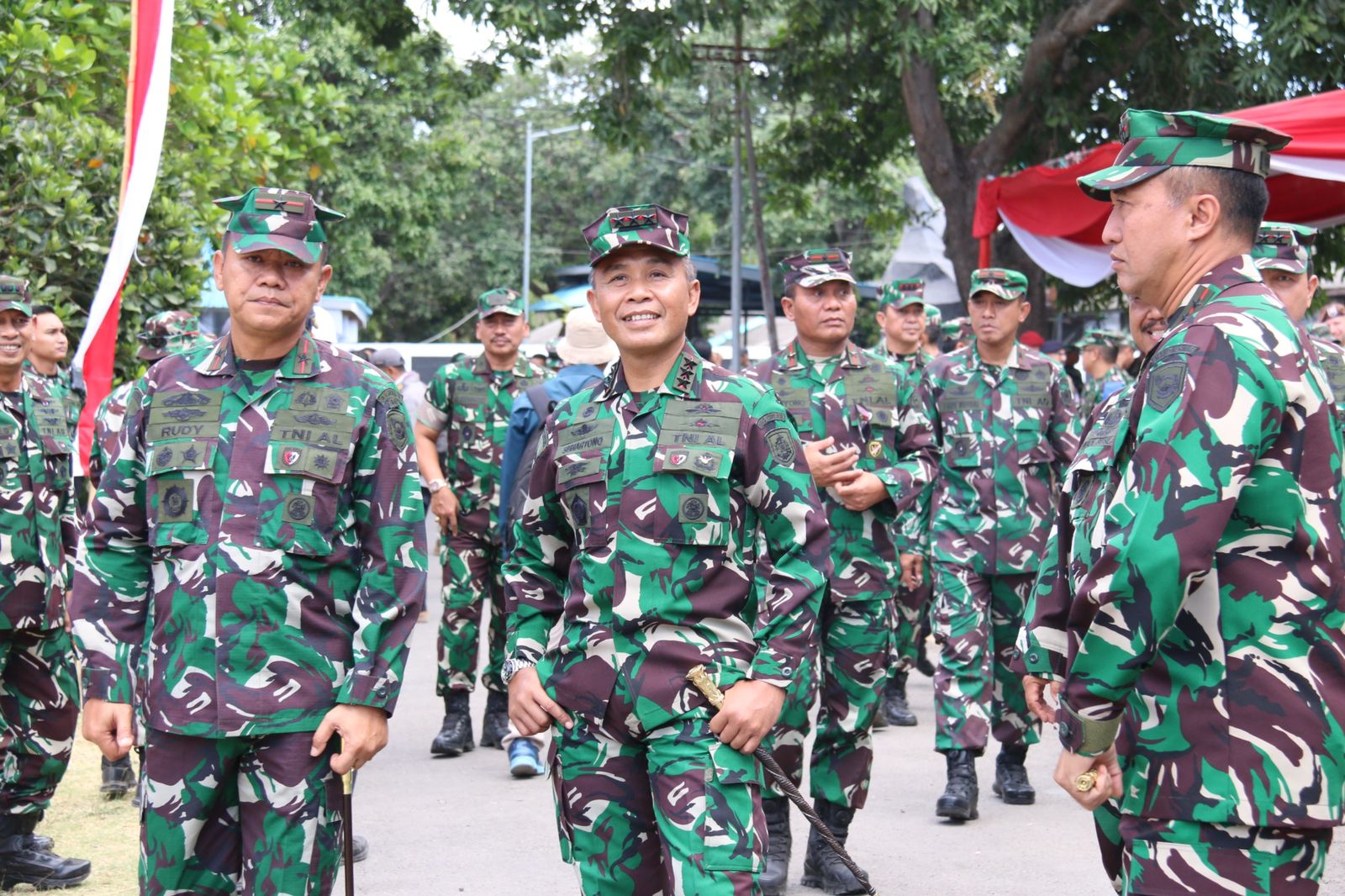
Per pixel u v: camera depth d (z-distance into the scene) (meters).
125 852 5.52
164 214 9.14
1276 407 2.59
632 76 14.59
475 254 37.84
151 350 6.61
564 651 3.31
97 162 9.09
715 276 23.55
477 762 7.12
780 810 5.02
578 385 6.27
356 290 29.16
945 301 20.25
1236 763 2.63
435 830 5.82
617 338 3.31
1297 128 8.72
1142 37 13.83
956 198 14.83
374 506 3.46
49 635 5.15
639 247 3.29
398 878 5.17
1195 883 2.66
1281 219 10.91
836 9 13.98
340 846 3.44
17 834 5.08
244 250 3.33
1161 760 2.69
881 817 6.01
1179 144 2.81
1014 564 6.23
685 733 3.17
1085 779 2.71
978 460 6.32
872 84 16.05
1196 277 2.82
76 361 7.07
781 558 3.30
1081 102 14.41
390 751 7.37
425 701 8.76
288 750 3.32
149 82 7.04
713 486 3.23
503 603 7.42
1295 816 2.60
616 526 3.25
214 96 10.56
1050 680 3.44
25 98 9.13
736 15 14.15
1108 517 2.68
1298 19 11.91
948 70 13.69
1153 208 2.82
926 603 8.75
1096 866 5.25
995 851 5.47
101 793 6.39
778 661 3.21
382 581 3.44
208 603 3.32
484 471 7.30
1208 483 2.54
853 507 5.01
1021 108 14.27
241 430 3.40
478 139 37.34
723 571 3.26
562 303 26.12
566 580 3.50
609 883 3.27
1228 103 13.42
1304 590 2.64
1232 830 2.64
